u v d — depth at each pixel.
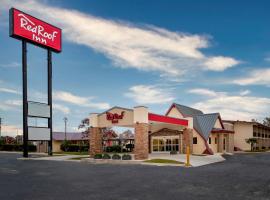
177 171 20.47
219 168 22.64
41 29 42.22
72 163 28.59
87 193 12.46
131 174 18.81
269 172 19.80
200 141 41.97
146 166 24.48
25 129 38.75
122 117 34.00
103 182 15.47
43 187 14.07
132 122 33.03
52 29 44.28
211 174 18.67
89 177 17.56
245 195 11.98
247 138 56.06
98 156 31.17
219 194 12.18
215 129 44.91
